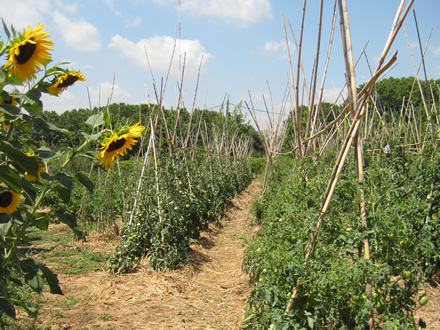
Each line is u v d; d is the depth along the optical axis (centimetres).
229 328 419
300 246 316
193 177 939
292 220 421
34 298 458
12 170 190
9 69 204
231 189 1409
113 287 512
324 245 322
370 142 723
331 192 308
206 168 1199
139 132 238
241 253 742
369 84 292
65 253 671
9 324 368
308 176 539
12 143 216
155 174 671
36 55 201
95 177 983
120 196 990
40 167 240
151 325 421
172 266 593
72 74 229
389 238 304
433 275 468
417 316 405
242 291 527
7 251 240
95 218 854
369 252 304
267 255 361
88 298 477
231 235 921
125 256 580
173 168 735
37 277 224
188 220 717
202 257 697
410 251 315
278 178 1242
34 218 235
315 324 299
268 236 541
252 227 997
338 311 296
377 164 620
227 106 1455
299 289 301
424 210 457
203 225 891
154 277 550
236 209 1327
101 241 783
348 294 290
